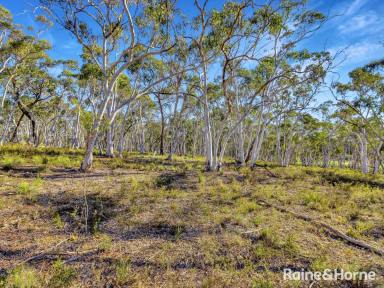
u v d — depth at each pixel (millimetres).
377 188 11547
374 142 25500
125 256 4145
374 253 4703
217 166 14109
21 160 12445
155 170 13461
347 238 5223
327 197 8594
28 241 4496
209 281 3430
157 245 4590
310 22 13430
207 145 14164
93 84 23672
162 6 10758
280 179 12828
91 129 11453
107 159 17000
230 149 53719
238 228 5512
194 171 13531
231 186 9734
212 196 8055
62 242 4523
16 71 22750
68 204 6520
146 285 3416
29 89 25500
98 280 3477
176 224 5566
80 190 7914
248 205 7043
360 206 7934
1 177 8867
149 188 8633
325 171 19000
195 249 4484
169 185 9508
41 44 20672
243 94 20453
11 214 5605
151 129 46062
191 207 6727
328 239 5254
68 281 3334
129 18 10383
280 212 6812
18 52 20406
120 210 6266
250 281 3580
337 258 4445
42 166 11508
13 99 25938
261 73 17328
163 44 11531
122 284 3408
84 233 4938
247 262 4082
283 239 5055
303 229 5684
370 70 18219
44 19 16125
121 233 5043
